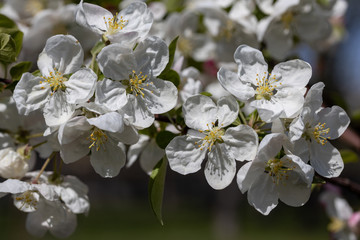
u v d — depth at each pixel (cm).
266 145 37
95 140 38
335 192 57
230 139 38
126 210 234
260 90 38
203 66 55
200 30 54
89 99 38
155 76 38
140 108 38
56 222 41
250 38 52
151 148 44
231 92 38
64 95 38
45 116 38
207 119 38
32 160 44
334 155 38
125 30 39
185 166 38
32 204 40
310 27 50
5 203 205
